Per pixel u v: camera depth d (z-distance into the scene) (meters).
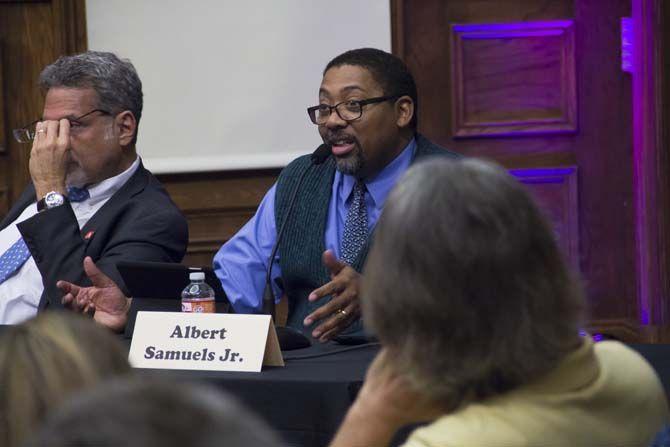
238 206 10.28
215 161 10.09
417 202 2.36
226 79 10.07
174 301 5.28
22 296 6.56
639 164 10.06
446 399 2.47
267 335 4.42
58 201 6.27
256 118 10.08
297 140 10.10
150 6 10.03
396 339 2.42
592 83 10.21
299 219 5.98
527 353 2.37
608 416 2.53
